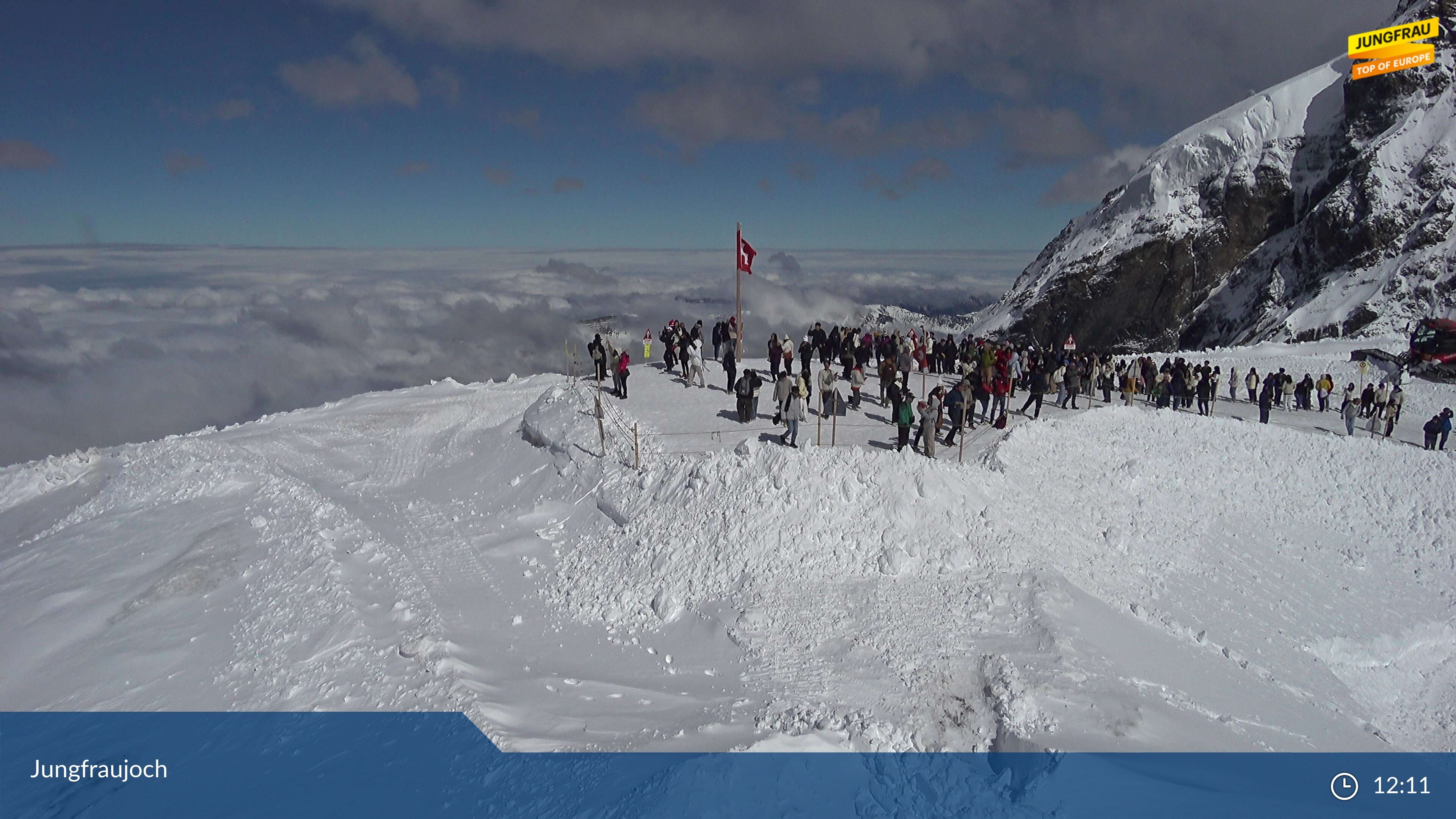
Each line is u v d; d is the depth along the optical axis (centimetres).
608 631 1513
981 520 1688
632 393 2770
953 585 1506
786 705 1152
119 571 1889
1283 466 2341
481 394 3466
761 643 1380
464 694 1157
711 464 1812
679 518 1748
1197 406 3316
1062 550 1736
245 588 1708
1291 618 1773
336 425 3122
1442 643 1827
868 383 2925
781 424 2372
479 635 1479
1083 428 2352
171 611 1655
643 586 1605
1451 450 2520
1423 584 1980
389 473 2647
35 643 1588
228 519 2147
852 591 1502
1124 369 3244
